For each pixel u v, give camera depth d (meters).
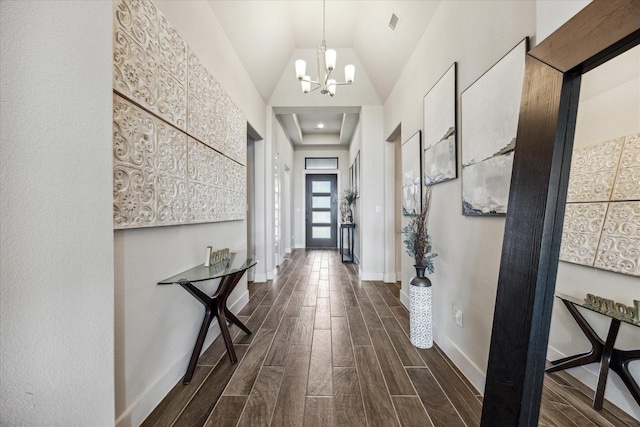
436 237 2.12
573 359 0.84
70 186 0.66
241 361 1.83
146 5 1.29
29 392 0.60
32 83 0.60
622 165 0.76
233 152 2.48
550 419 0.86
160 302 1.46
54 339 0.63
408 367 1.76
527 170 0.96
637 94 0.73
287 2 2.91
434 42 2.14
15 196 0.58
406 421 1.29
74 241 0.67
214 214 2.06
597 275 0.80
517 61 1.22
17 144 0.58
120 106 1.12
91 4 0.71
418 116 2.52
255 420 1.30
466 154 1.64
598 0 0.78
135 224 1.22
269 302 3.06
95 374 0.71
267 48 3.06
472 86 1.58
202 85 1.87
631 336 0.76
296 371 1.71
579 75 0.84
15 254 0.58
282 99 4.00
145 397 1.31
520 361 0.88
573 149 0.84
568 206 0.84
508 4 1.30
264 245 4.00
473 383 1.57
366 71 3.87
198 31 1.85
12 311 0.58
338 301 3.10
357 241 5.39
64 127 0.65
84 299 0.69
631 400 0.75
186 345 1.72
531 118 0.97
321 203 7.80
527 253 0.91
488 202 1.43
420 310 2.01
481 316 1.51
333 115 5.68
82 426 0.68
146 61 1.28
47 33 0.62
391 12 2.56
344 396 1.47
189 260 1.76
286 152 6.26
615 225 0.77
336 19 3.24
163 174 1.42
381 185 4.04
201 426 1.27
